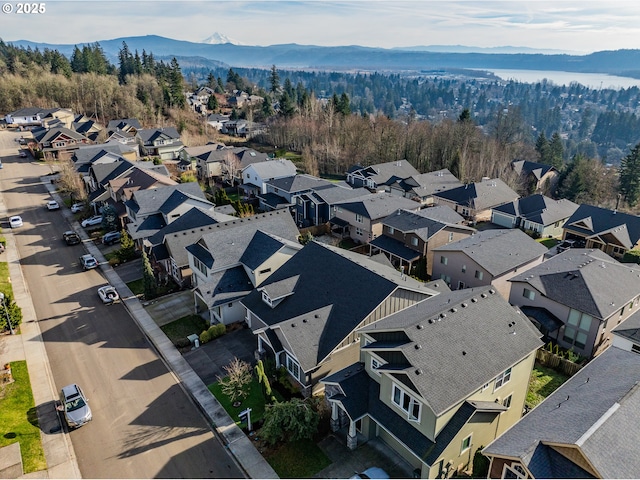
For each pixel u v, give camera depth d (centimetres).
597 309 2950
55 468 2106
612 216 4966
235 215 5303
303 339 2550
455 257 3934
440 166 8556
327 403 2425
